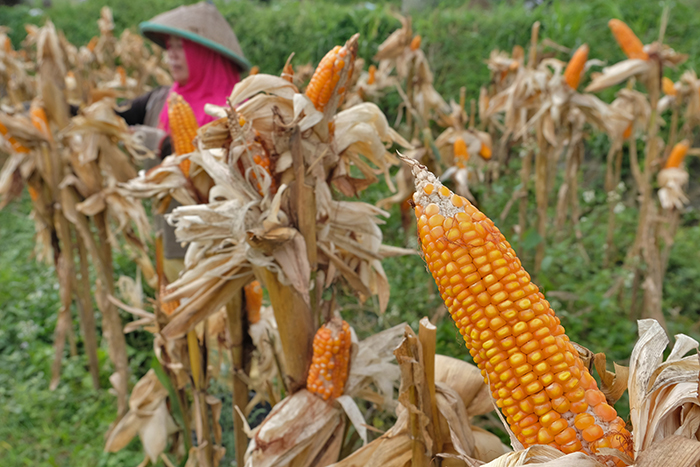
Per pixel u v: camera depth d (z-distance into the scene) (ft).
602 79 13.07
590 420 2.93
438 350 11.48
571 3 28.09
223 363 10.11
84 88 14.67
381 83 17.16
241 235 5.20
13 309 15.19
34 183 11.75
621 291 15.11
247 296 7.48
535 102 15.11
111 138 11.03
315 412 5.41
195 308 6.00
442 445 4.47
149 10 39.01
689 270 16.28
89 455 10.38
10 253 19.51
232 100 5.19
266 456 5.29
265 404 9.82
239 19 31.50
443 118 14.92
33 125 11.19
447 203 2.97
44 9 41.19
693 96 14.28
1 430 11.03
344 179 5.75
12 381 12.64
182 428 7.98
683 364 3.10
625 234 19.35
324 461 5.57
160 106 11.18
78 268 17.47
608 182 16.63
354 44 4.82
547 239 18.04
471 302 2.96
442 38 26.99
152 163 10.60
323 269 5.78
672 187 13.66
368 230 5.91
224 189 5.68
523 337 2.89
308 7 31.30
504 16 27.27
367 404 8.79
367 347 5.86
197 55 10.09
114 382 10.99
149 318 7.58
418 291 13.70
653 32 24.73
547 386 2.94
